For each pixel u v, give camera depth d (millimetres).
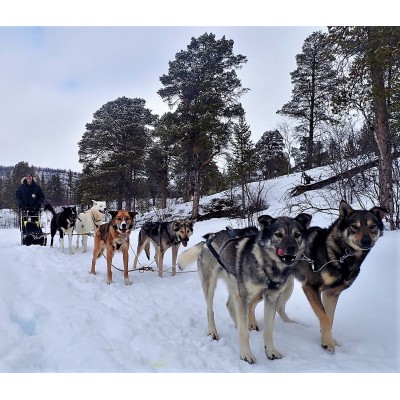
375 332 3693
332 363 3199
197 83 20375
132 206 30016
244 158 18875
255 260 3299
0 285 4570
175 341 3613
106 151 27828
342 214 3613
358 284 4684
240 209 15203
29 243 9703
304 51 22844
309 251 3701
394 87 7336
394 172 8742
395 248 5723
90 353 3090
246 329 3326
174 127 19594
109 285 5723
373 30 7340
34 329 3693
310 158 23578
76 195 30109
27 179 9531
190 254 4496
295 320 4312
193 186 25641
